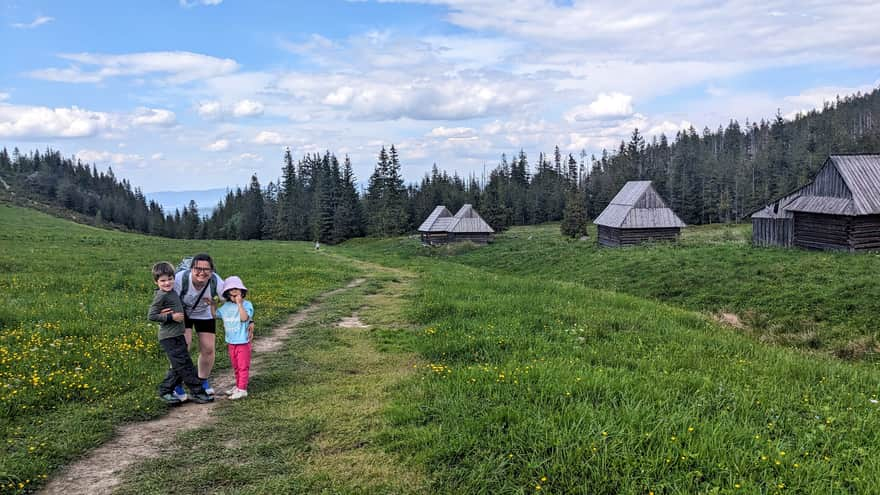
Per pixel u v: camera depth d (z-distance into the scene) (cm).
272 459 567
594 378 736
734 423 618
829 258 2728
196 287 763
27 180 15375
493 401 675
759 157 13312
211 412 711
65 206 14325
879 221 3055
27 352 893
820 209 3197
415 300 1695
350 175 10794
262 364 963
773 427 618
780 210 3650
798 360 1035
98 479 526
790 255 2953
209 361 777
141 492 500
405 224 9969
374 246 8219
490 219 8162
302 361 981
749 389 762
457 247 6116
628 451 523
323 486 508
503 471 511
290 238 10812
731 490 461
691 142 18162
